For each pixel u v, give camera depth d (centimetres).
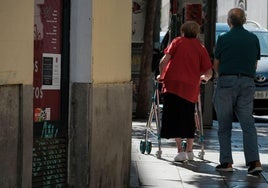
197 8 1766
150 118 1319
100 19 881
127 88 969
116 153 940
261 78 2080
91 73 862
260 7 3828
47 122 839
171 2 1858
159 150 1277
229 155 1162
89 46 862
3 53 690
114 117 929
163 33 2664
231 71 1139
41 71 832
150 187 1021
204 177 1110
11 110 707
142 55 2016
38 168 825
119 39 941
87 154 862
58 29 856
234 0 4378
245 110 1145
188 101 1222
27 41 736
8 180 709
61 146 862
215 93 1163
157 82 1273
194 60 1222
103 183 906
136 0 2034
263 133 1772
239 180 1096
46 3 837
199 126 1305
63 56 862
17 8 715
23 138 728
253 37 1150
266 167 1220
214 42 1761
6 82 696
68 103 869
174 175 1120
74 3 866
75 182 866
